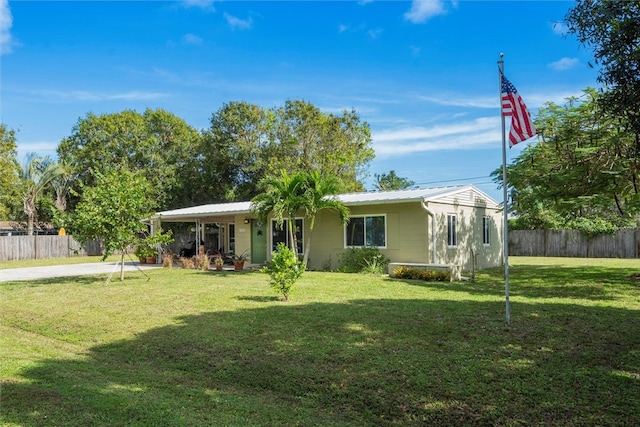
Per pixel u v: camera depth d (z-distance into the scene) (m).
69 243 32.88
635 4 5.43
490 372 5.28
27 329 8.80
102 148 37.22
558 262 21.80
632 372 5.29
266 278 14.56
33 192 37.06
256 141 36.16
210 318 8.34
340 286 12.18
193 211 22.42
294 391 5.19
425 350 6.11
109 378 5.70
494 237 20.72
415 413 4.46
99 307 9.81
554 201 15.40
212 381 5.66
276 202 15.38
